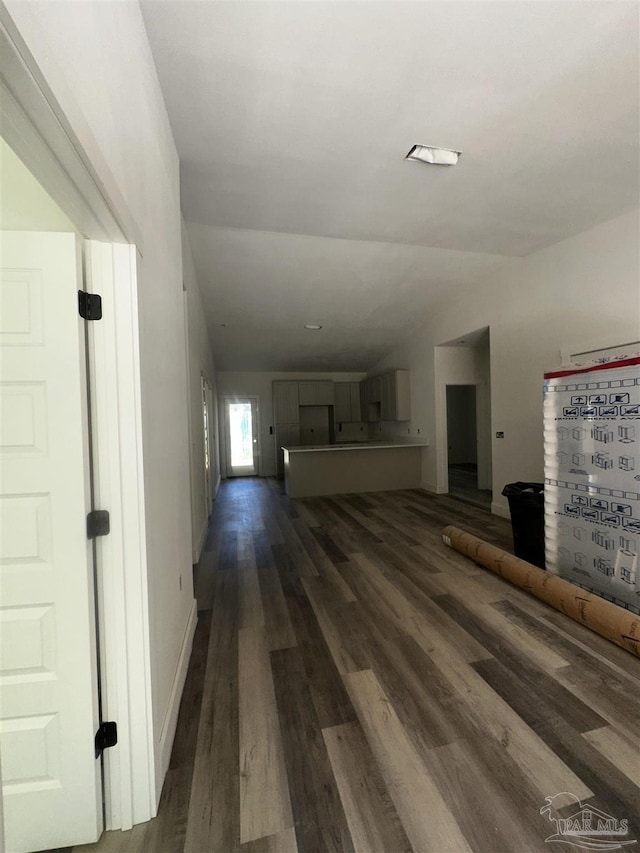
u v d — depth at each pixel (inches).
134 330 43.4
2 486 39.4
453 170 93.7
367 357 292.4
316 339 247.9
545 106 72.5
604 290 119.5
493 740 53.2
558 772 48.2
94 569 42.6
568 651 73.1
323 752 51.8
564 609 85.0
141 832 42.5
